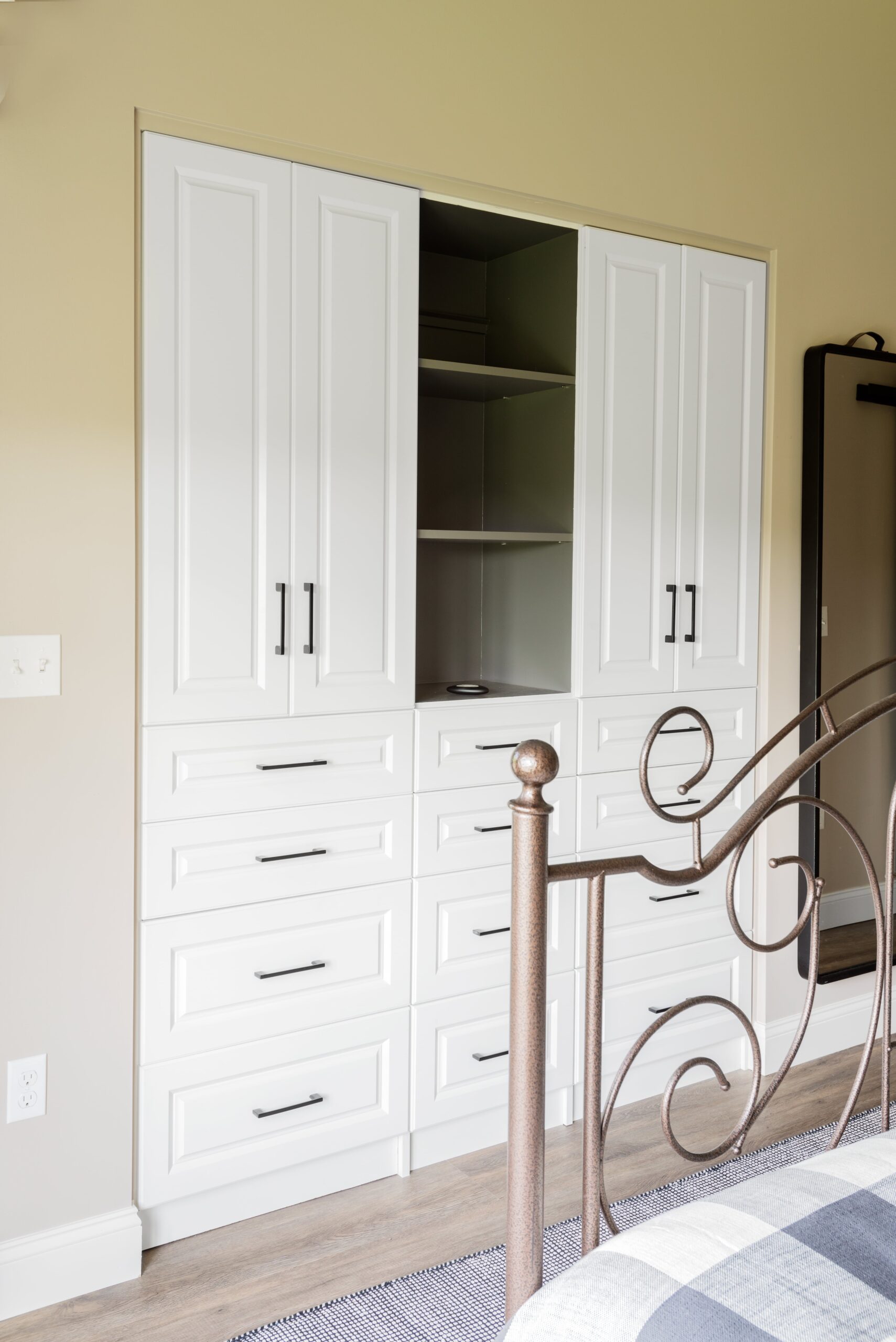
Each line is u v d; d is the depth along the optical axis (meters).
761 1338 0.91
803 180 2.98
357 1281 2.08
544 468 2.82
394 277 2.33
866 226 3.14
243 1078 2.24
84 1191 2.06
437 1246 2.19
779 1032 3.06
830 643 3.08
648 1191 2.36
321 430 2.25
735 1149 1.56
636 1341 0.93
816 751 1.62
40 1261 2.00
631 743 2.77
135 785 2.08
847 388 3.07
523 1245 1.28
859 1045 3.22
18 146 1.89
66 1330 1.94
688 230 2.76
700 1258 1.01
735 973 3.00
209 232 2.10
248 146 2.13
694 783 1.51
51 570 1.96
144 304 2.04
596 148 2.58
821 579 3.04
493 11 2.41
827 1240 1.02
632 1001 2.81
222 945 2.20
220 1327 1.95
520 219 2.56
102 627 2.02
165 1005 2.14
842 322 3.11
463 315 3.00
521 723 2.59
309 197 2.21
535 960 1.27
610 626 2.72
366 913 2.38
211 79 2.06
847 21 3.05
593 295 2.64
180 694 2.12
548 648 2.81
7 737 1.94
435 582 3.02
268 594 2.20
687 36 2.73
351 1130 2.38
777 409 2.98
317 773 2.29
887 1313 0.94
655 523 2.78
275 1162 2.28
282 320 2.19
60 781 1.99
